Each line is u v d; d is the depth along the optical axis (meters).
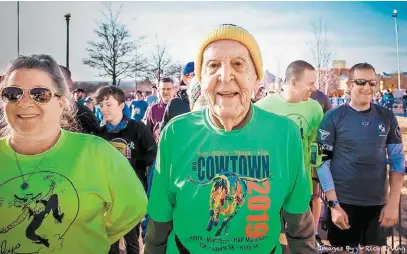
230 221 1.70
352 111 3.28
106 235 1.96
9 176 1.77
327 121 3.35
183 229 1.76
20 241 1.73
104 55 22.08
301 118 4.01
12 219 1.73
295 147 1.81
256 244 1.72
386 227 3.23
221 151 1.74
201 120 1.81
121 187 1.93
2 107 1.78
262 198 1.71
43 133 1.77
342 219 3.11
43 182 1.77
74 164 1.83
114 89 3.83
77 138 1.89
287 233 1.98
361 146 3.22
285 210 1.90
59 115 1.87
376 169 3.23
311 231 1.93
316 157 3.28
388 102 22.00
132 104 9.69
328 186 3.23
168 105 4.47
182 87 4.59
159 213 1.88
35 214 1.74
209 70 1.69
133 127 3.84
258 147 1.74
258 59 1.73
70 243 1.78
